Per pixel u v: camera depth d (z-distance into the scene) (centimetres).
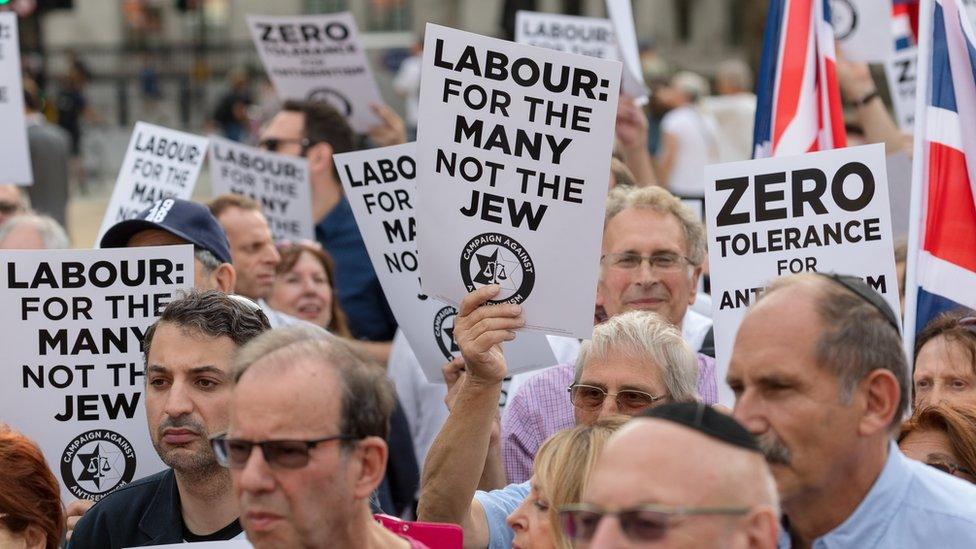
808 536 489
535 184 654
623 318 685
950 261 754
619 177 960
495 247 654
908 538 480
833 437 467
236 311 624
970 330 719
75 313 746
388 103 4531
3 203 1273
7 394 742
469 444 630
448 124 654
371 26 5762
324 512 464
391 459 910
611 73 650
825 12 897
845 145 898
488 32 5691
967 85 766
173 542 625
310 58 1409
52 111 4247
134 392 748
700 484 398
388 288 854
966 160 762
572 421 786
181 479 620
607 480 405
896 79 1334
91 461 743
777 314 471
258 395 464
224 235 817
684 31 6012
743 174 721
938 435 621
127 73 5381
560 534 553
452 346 835
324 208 1231
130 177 1108
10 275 743
